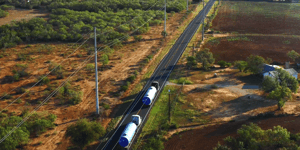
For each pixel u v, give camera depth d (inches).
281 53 3523.6
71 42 3998.5
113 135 1878.7
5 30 4293.8
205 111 2160.4
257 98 2351.1
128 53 3607.3
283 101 2113.7
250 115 2085.4
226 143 1702.8
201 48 3806.6
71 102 2310.5
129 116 2110.0
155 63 3265.3
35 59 3309.5
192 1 7844.5
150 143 1630.2
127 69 3068.4
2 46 3710.6
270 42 4033.0
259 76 2785.4
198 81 2721.5
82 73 2933.1
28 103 2253.9
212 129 1913.1
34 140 1811.0
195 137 1824.6
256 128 1656.0
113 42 3853.3
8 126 1772.9
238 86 2591.0
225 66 3127.5
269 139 1547.7
